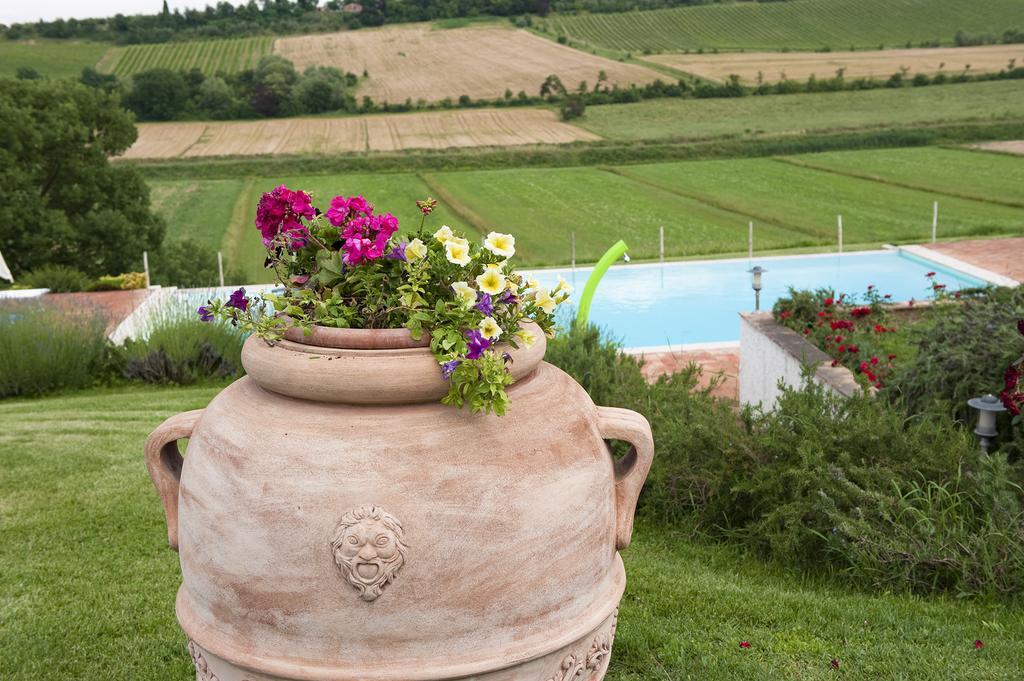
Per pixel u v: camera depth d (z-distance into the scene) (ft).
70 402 29.94
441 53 293.02
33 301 41.39
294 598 6.91
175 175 190.70
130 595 14.17
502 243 7.89
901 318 33.83
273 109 242.78
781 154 191.72
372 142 213.87
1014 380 15.87
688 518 17.38
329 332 7.38
